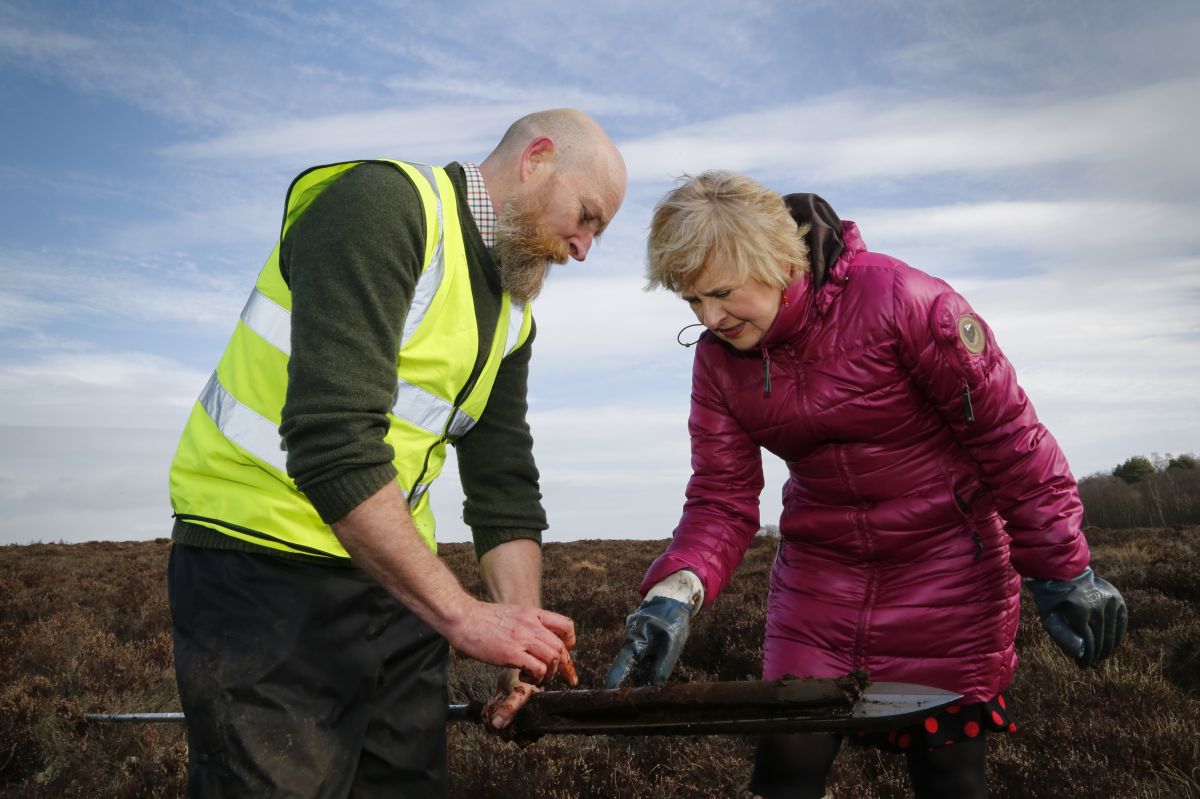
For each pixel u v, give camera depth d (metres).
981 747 1.98
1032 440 1.88
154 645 6.70
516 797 3.42
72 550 23.75
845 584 2.08
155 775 3.84
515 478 2.16
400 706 1.86
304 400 1.48
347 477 1.46
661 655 1.91
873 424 1.94
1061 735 3.76
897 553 2.03
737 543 2.14
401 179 1.63
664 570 2.04
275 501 1.64
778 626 2.17
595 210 1.84
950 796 1.94
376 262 1.54
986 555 2.00
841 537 2.07
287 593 1.65
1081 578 1.89
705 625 6.55
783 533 2.22
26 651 6.53
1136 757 3.54
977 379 1.83
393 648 1.79
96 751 4.06
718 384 2.10
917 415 1.95
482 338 1.84
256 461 1.65
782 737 1.94
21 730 4.07
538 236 1.81
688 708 1.66
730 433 2.14
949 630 1.98
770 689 1.61
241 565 1.65
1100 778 3.30
